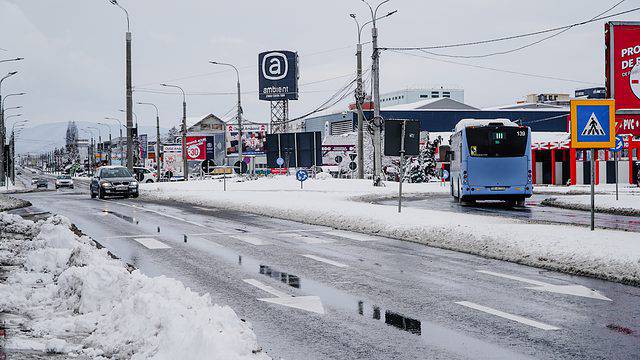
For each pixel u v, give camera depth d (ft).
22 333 22.99
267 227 64.23
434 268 37.27
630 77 103.76
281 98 311.27
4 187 227.81
